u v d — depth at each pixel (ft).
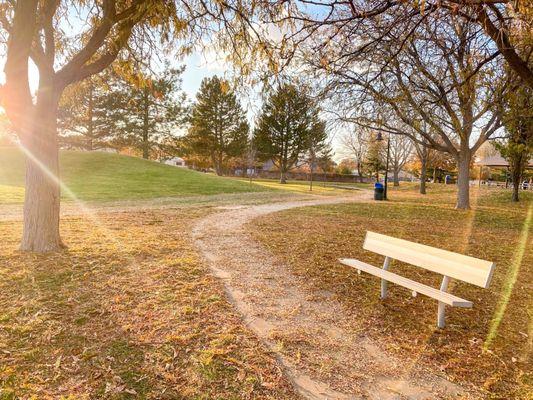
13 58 20.65
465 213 56.08
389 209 59.72
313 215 49.90
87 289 17.90
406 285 16.39
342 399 10.59
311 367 12.14
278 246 29.17
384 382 11.53
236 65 21.68
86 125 137.08
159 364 11.82
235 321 15.16
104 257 23.50
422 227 42.42
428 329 15.25
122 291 17.80
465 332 15.07
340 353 13.14
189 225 38.93
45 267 20.81
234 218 45.29
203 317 15.35
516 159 79.20
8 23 22.58
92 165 112.47
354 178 214.07
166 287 18.61
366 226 41.34
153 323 14.58
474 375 12.05
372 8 16.63
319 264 24.09
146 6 21.16
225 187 98.68
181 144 159.12
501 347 13.89
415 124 38.63
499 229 42.83
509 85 27.86
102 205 57.47
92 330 13.87
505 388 11.39
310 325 15.24
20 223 37.52
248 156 197.98
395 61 24.66
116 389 10.49
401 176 268.41
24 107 22.33
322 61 19.08
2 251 23.88
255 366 11.95
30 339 13.05
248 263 24.08
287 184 156.87
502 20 16.75
